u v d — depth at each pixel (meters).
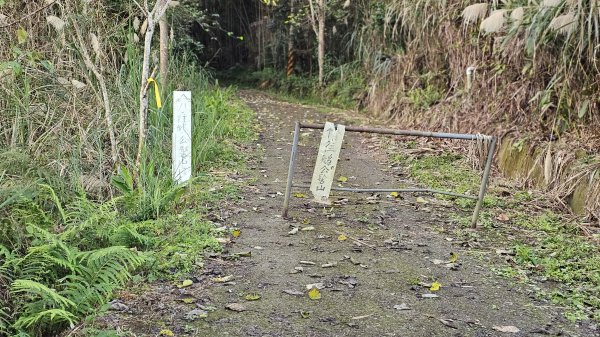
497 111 8.03
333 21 16.03
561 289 4.04
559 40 7.00
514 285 4.07
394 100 11.29
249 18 20.20
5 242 4.22
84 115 6.24
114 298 3.59
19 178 5.11
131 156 6.16
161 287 3.76
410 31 11.41
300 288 3.81
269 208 5.52
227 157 7.33
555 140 6.89
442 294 3.85
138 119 6.46
